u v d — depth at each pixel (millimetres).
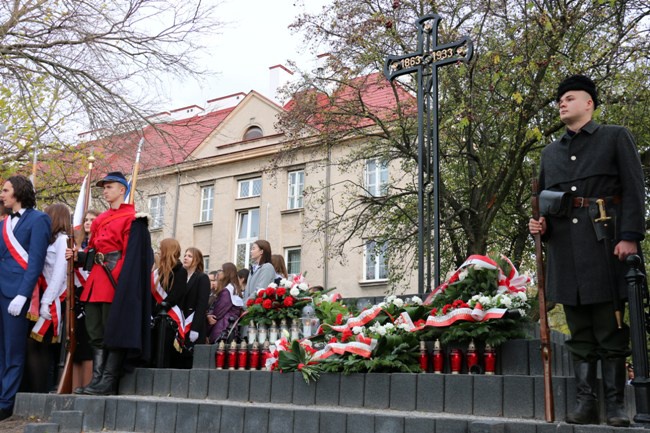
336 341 5918
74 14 13938
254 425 4949
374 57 15750
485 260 6055
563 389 4449
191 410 5266
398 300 6324
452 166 16656
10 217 6699
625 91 13188
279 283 7348
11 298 6520
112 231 6625
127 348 6406
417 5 15570
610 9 13797
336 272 25906
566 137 4492
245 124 30703
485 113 14609
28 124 15078
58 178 16047
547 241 4520
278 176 28688
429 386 4984
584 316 4281
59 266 6844
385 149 17609
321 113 17375
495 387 4727
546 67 13984
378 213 18422
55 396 6105
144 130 14961
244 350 6746
